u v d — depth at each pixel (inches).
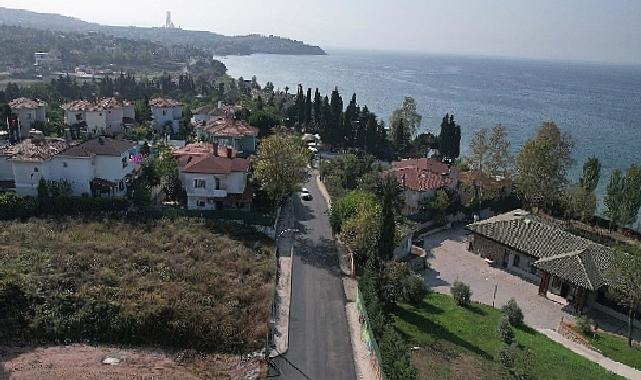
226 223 2556.6
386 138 5231.3
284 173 2714.1
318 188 3634.4
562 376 1624.0
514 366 1593.3
